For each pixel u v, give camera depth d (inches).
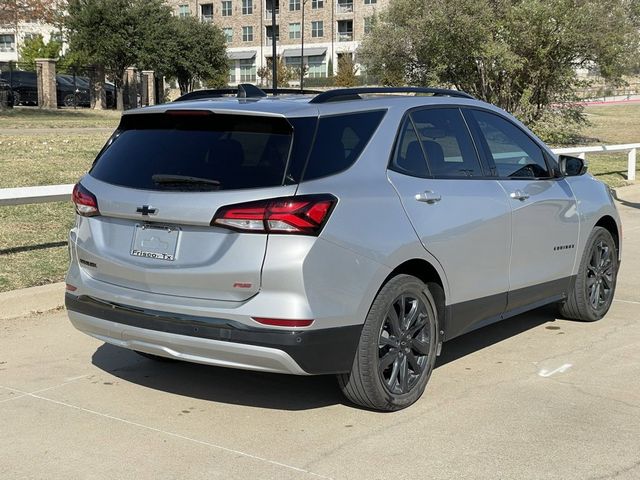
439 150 204.1
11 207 420.5
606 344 243.3
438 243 191.6
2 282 287.3
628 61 1053.2
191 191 171.2
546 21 1007.0
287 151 169.8
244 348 164.1
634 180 661.3
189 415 186.5
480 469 157.0
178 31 2086.6
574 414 186.1
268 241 163.0
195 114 178.9
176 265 172.2
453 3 1034.1
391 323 182.2
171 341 171.9
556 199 238.8
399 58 1182.9
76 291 192.2
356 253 170.9
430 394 199.5
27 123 1006.4
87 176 194.5
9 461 161.6
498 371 217.6
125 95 1889.8
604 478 153.3
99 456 163.9
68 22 1804.9
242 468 157.9
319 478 153.3
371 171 182.2
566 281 251.3
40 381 209.5
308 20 3533.5
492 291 213.9
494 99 1096.2
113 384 207.6
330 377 214.1
